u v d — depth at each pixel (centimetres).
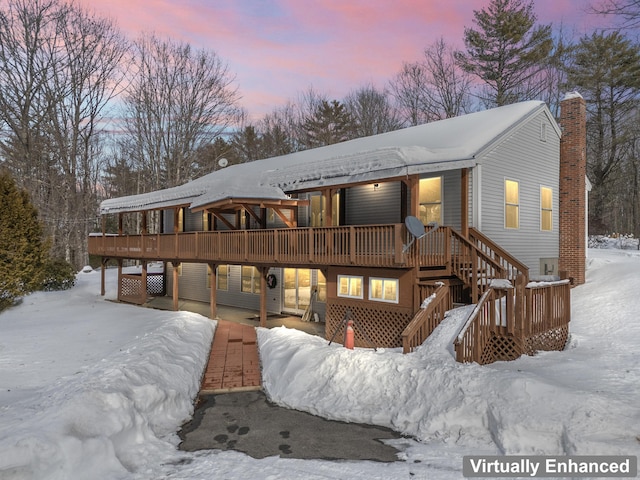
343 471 567
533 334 947
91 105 3894
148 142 4178
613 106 3250
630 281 1366
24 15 3397
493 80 3591
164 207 2003
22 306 2050
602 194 3406
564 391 645
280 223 1853
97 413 638
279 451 639
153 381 812
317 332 1435
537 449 575
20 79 3428
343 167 1284
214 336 1395
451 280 1177
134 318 1589
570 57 3297
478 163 1195
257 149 5156
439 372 765
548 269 1542
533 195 1493
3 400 757
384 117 4528
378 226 1084
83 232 3922
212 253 1652
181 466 595
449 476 541
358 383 834
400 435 687
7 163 3403
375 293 1206
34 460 510
